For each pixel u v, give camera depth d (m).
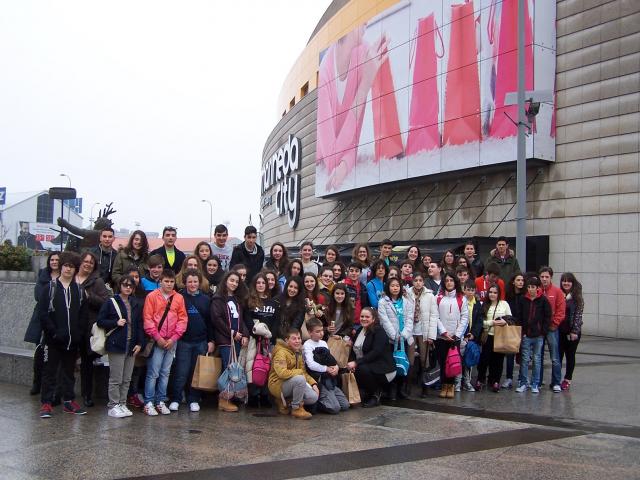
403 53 26.39
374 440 6.99
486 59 22.41
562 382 10.62
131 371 8.12
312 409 8.52
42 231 57.06
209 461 6.07
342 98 30.84
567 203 20.67
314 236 36.28
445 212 25.67
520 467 5.97
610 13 19.81
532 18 20.84
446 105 23.95
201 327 8.62
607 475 5.75
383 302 9.60
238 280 8.77
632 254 18.98
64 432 7.08
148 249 9.50
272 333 8.77
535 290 10.24
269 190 50.44
